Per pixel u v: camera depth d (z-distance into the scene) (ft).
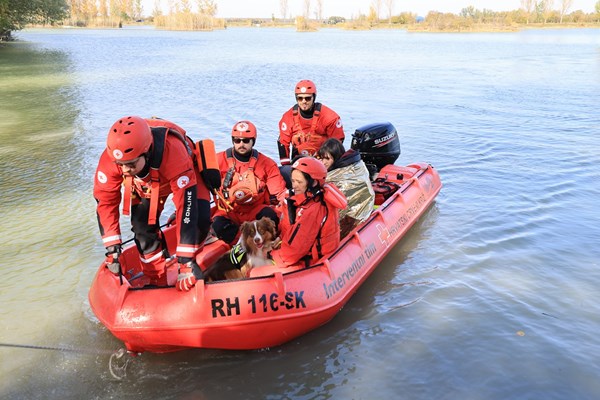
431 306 17.52
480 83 73.67
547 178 30.91
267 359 14.94
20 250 21.70
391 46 159.84
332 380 14.06
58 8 155.94
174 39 197.57
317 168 15.33
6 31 163.84
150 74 83.10
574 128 44.73
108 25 367.04
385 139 25.90
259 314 14.52
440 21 316.19
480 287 18.65
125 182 13.83
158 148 13.34
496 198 27.58
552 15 371.15
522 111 52.60
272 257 16.33
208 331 14.19
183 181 13.94
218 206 18.58
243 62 104.17
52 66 95.35
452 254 21.24
